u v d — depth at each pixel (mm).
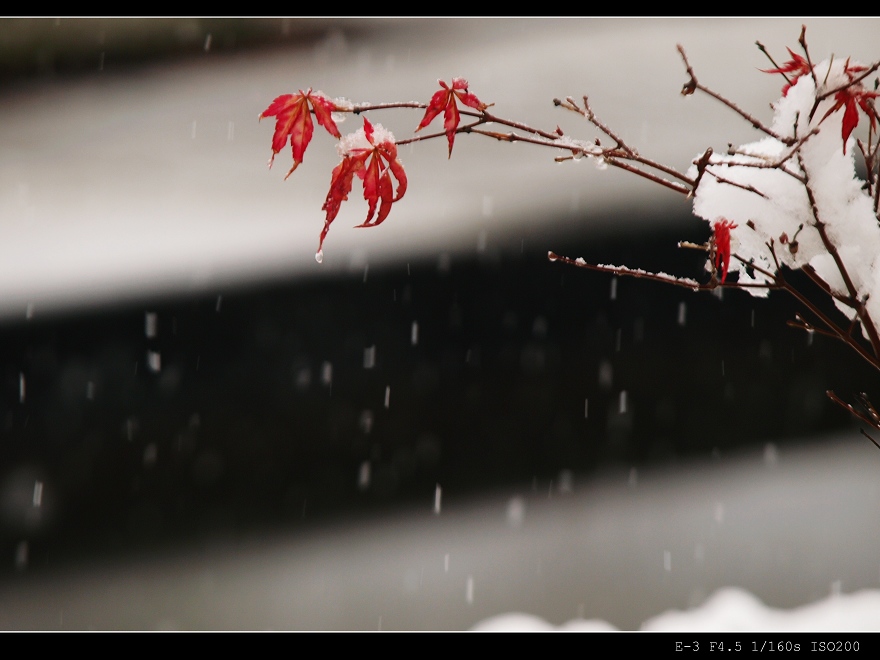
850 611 4816
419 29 26562
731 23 20859
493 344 8789
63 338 9227
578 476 7941
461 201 12055
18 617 6746
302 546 7328
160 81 23031
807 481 7438
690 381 8414
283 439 8273
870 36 16781
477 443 8211
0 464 8195
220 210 14078
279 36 26047
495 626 5809
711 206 1862
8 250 12570
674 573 6652
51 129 19688
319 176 15898
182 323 9211
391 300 9250
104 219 13953
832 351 8312
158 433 8375
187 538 7582
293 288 9500
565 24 24984
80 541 7598
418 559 7066
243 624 6375
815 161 1809
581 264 1893
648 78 18422
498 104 18516
